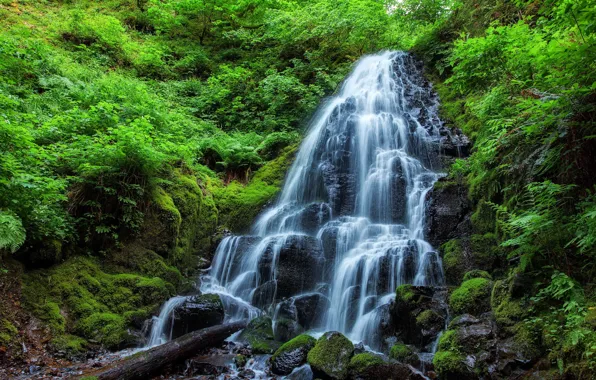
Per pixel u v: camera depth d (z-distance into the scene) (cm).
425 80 1158
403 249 661
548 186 422
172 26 1698
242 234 870
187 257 780
